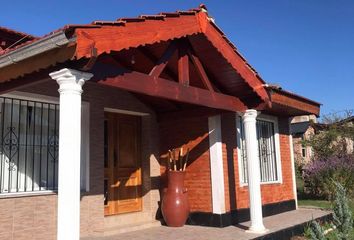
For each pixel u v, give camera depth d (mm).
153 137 9492
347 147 17609
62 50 4516
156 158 9523
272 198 10812
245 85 7871
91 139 7934
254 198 8102
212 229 8453
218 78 7836
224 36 7086
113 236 7688
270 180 11219
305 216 10180
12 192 6867
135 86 5684
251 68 7750
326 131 18391
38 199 6941
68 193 4594
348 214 6094
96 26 4633
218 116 9070
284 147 11859
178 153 9312
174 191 8852
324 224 9656
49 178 7414
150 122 9445
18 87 5441
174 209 8695
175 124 9500
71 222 4562
